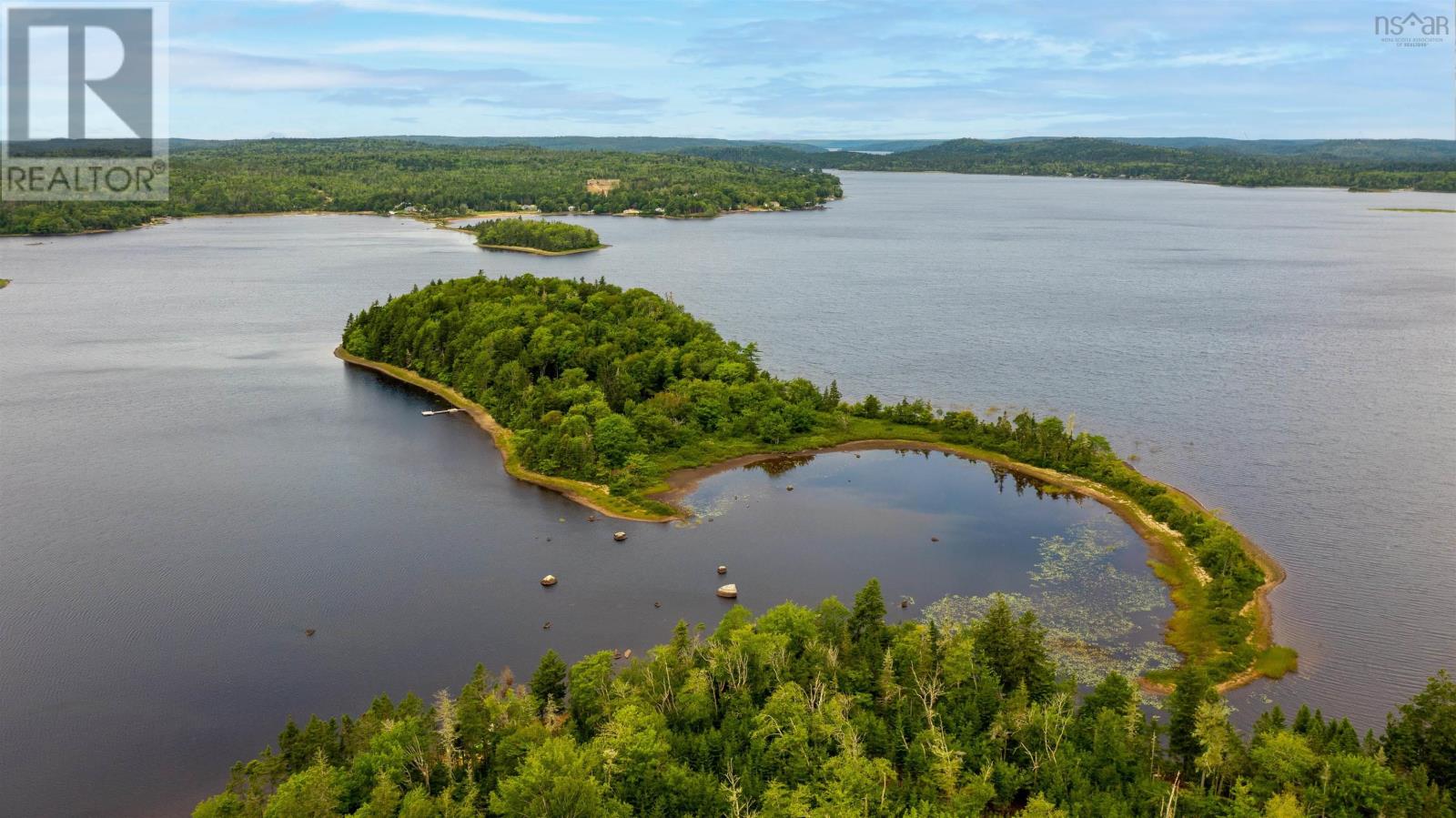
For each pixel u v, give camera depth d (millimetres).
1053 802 93000
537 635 134000
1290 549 155625
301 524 171000
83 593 145125
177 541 163500
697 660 114875
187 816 100250
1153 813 91250
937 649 115250
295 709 117875
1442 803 87438
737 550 160625
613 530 169125
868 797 91812
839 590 146375
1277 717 102438
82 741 111750
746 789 95250
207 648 130750
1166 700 115312
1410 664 123188
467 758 100188
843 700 103500
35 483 190000
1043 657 114125
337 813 89312
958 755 97188
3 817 99812
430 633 134375
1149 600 141625
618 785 93750
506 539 165250
